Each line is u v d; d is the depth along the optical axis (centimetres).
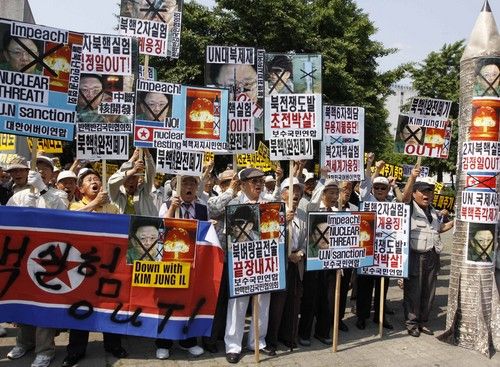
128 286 533
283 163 1781
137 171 568
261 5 1931
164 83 557
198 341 628
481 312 629
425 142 697
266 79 598
